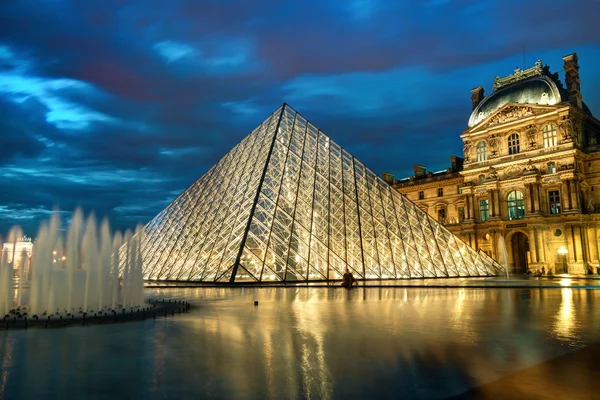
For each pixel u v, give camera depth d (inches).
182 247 2432.3
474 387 366.3
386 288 1715.1
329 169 2635.3
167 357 478.3
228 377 398.9
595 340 573.3
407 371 417.1
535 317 808.3
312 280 2023.9
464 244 2847.0
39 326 724.7
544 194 3481.8
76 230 1126.4
